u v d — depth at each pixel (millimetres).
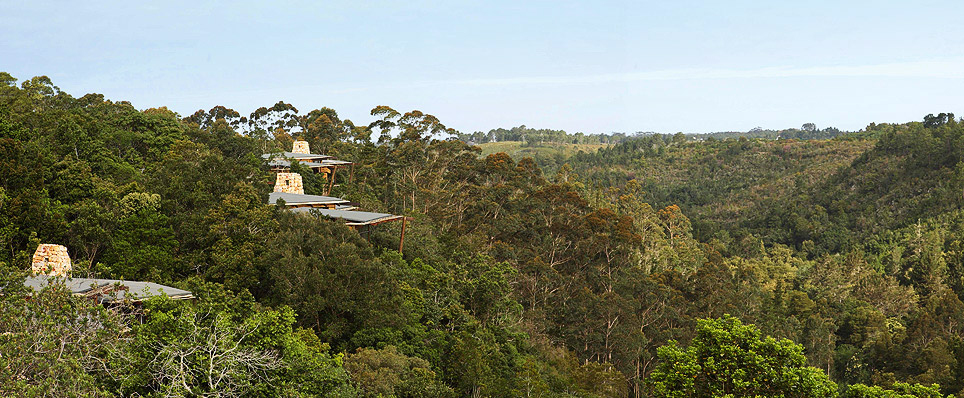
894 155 179625
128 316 25172
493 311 51594
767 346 31078
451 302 46531
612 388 51250
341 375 29766
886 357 85938
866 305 104938
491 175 91625
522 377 40938
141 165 59000
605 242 79562
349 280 38594
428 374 35031
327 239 40688
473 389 38875
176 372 21938
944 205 149750
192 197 44250
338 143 104188
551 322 65438
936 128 188000
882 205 164000
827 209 175250
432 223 77938
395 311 39250
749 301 84875
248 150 68375
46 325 20484
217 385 22484
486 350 42062
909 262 132375
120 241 39719
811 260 153500
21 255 34688
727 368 30625
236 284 38656
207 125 120000
